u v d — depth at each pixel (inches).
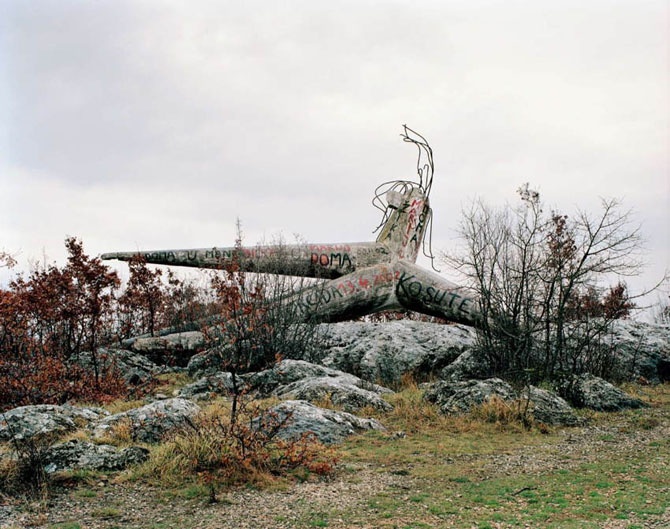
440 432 509.7
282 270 943.0
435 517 311.6
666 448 460.1
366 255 976.9
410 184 1027.9
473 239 799.7
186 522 305.7
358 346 852.0
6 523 302.7
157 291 993.5
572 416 557.6
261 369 804.0
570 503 330.3
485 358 775.1
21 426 451.2
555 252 766.5
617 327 949.2
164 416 459.8
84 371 733.3
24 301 716.0
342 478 380.2
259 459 381.7
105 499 337.4
